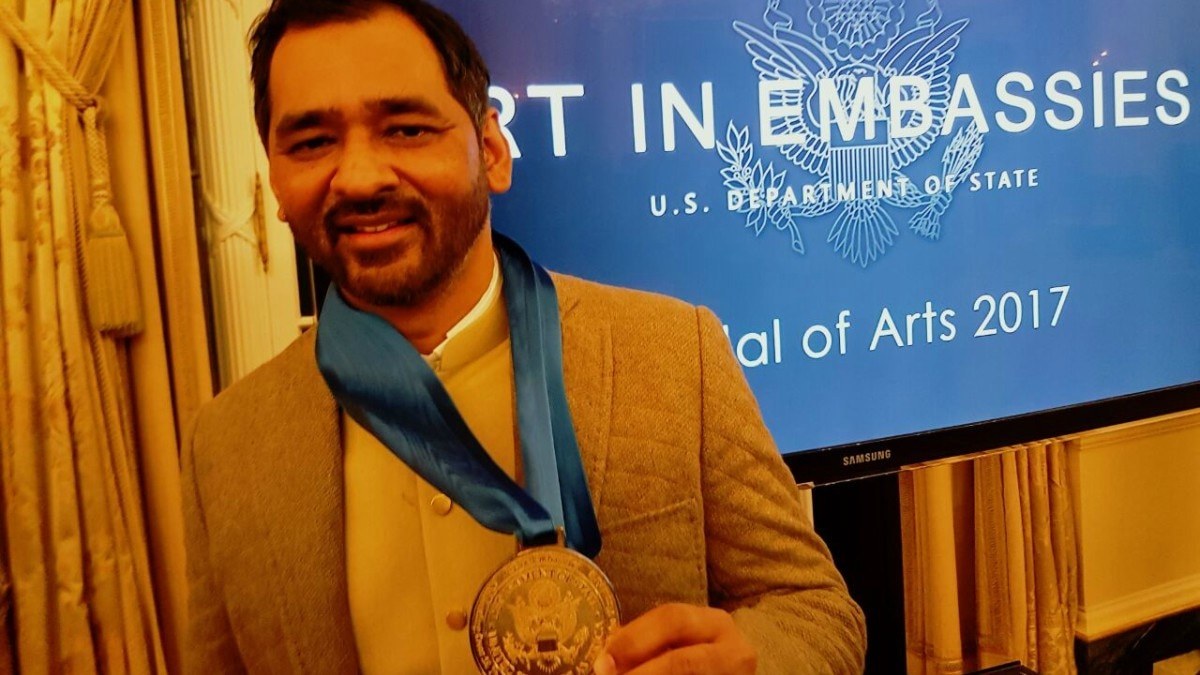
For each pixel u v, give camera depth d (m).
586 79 1.37
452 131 0.70
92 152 1.29
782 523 0.83
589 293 0.86
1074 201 1.67
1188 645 2.24
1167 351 1.78
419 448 0.74
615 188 1.40
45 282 1.28
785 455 1.52
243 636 0.79
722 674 0.67
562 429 0.76
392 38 0.69
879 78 1.52
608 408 0.79
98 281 1.29
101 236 1.29
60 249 1.28
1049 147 1.64
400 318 0.78
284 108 0.69
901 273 1.57
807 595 0.82
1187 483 2.22
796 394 1.53
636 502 0.79
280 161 0.71
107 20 1.30
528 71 1.34
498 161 0.80
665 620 0.68
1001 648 1.93
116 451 1.35
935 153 1.57
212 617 0.83
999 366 1.66
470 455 0.74
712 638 0.68
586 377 0.80
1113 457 2.09
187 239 1.39
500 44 1.33
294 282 1.42
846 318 1.55
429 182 0.68
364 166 0.67
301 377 0.83
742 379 0.87
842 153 1.51
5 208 1.26
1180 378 1.80
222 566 0.79
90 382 1.33
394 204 0.68
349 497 0.79
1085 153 1.67
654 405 0.80
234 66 1.37
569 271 1.39
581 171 1.38
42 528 1.32
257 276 1.41
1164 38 1.70
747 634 0.75
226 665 0.83
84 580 1.33
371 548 0.78
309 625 0.76
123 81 1.34
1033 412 1.68
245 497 0.79
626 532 0.79
